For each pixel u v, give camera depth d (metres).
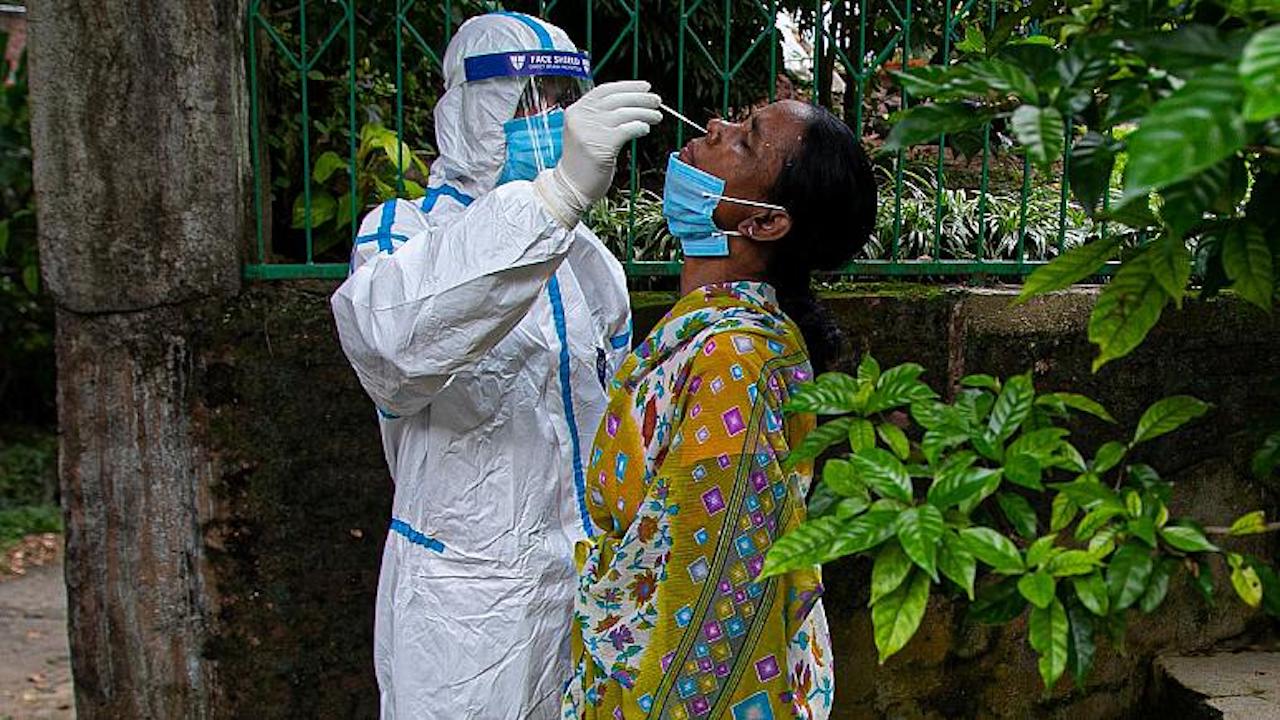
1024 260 2.99
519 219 1.76
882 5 3.26
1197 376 2.94
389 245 1.99
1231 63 0.75
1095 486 1.19
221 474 2.43
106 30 2.27
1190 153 0.71
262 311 2.41
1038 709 2.92
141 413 2.40
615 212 3.07
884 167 3.62
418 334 1.78
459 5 3.21
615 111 1.76
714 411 1.62
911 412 1.26
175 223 2.34
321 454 2.47
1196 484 2.99
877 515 1.12
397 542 2.08
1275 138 0.82
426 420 2.03
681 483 1.62
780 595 1.64
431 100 3.49
